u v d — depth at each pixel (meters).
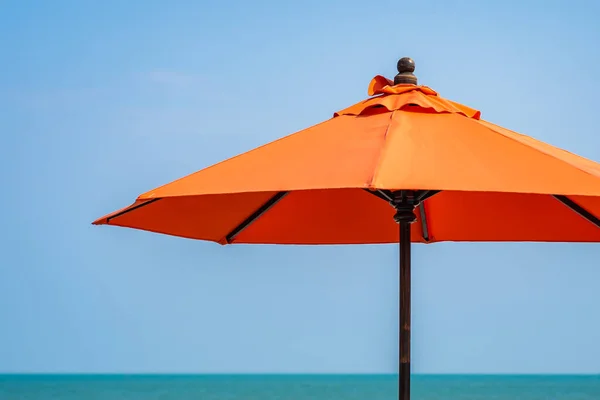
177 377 123.50
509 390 71.25
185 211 4.14
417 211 4.99
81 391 68.44
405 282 3.82
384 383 91.19
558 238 4.77
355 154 3.15
